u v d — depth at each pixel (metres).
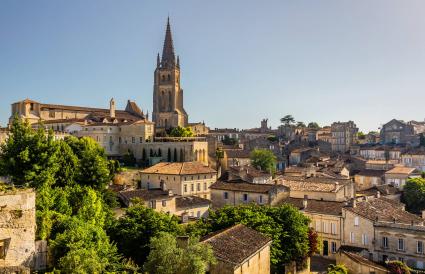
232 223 59.97
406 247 70.25
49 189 56.16
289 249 60.84
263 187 90.12
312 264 75.06
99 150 102.62
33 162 61.16
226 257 44.38
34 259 40.91
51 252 41.84
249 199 89.00
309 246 66.19
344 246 76.00
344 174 131.25
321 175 117.81
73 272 38.47
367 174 139.00
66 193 56.72
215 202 94.56
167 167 111.44
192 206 90.69
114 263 46.78
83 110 176.25
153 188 99.00
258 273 50.53
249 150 180.75
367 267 63.03
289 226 62.72
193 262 40.59
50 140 64.44
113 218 62.44
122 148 152.12
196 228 59.41
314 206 82.75
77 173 70.00
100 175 72.75
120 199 81.81
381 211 79.19
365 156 194.38
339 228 77.62
